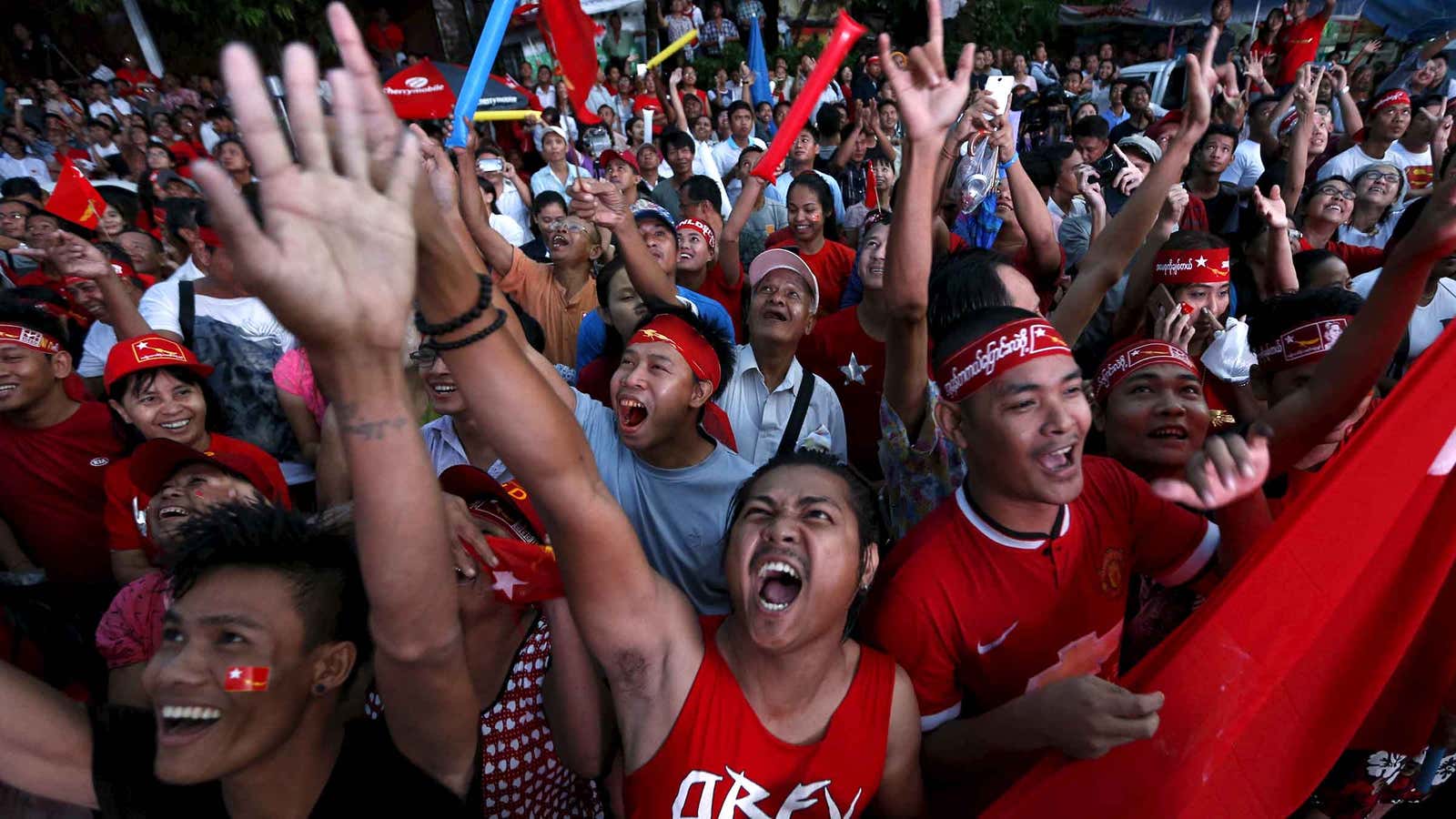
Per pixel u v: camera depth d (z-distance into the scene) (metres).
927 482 2.12
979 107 3.14
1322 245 4.48
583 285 3.92
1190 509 1.96
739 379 2.95
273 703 1.21
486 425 1.06
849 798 1.38
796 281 2.84
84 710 1.36
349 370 0.88
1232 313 3.84
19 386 2.70
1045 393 1.51
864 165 7.09
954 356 1.62
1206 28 12.73
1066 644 1.68
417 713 1.22
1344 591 1.55
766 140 10.40
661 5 14.82
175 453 2.12
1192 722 1.47
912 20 15.70
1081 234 4.66
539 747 1.64
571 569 1.25
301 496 3.22
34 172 8.55
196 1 11.11
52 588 2.95
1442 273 3.32
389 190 0.83
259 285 0.76
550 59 12.90
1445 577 1.69
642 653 1.33
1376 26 12.55
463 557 1.45
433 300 0.97
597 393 3.09
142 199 6.65
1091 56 14.41
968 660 1.64
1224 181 6.35
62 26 11.54
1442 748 1.99
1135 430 2.11
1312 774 1.64
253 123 0.75
